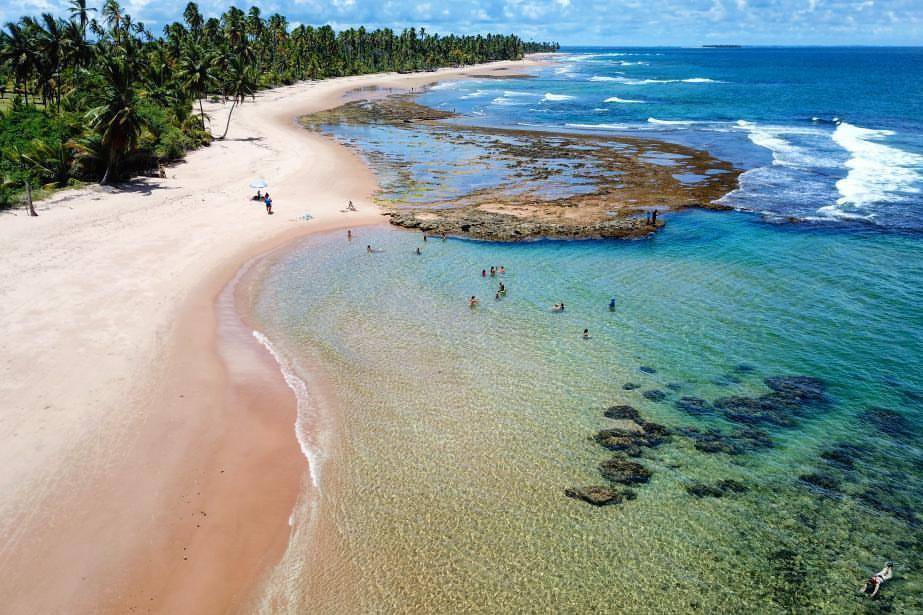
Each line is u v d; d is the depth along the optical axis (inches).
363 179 2246.6
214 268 1405.0
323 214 1828.2
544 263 1491.1
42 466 748.6
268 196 1809.8
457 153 2709.2
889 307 1243.8
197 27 4955.7
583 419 898.1
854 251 1537.9
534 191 2087.8
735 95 5000.0
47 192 1772.9
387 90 5674.2
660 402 944.9
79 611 578.6
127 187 1934.1
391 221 1776.6
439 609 588.7
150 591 602.2
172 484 740.7
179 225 1659.7
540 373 1017.5
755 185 2130.9
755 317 1217.4
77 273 1307.8
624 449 833.5
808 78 6909.5
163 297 1235.9
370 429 861.8
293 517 700.0
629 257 1529.3
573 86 6254.9
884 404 940.6
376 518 700.0
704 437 864.3
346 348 1083.3
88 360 983.0
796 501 743.7
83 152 1908.2
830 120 3513.8
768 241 1617.9
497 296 1309.1
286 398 931.3
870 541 684.1
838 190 2058.3
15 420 823.7
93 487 725.3
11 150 1803.6
